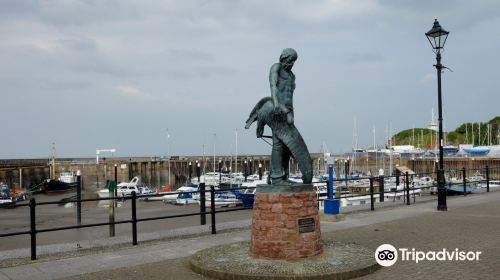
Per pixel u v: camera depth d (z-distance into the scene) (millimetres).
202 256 9141
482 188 28172
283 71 9141
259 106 9422
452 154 75312
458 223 13664
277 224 8594
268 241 8656
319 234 9031
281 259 8531
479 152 73938
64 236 22047
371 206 17438
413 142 104375
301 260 8508
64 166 74938
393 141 107625
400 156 76438
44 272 8656
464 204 19094
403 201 20656
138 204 40344
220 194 36750
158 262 9320
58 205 41094
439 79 17578
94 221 28812
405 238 11336
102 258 9758
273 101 8836
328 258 8703
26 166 67438
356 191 39719
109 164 76562
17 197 47625
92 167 75938
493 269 8273
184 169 81500
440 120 17469
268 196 8703
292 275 7605
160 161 80500
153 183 75688
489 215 15438
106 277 8203
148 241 11625
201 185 14289
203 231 12992
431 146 93312
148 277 8156
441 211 16703
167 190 54156
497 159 59219
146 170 78812
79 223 23984
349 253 9141
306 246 8648
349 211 17016
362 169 75750
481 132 105250
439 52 17547
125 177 75188
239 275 7738
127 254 10125
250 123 9625
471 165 60594
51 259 9758
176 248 10688
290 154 9242
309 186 8914
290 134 9000
